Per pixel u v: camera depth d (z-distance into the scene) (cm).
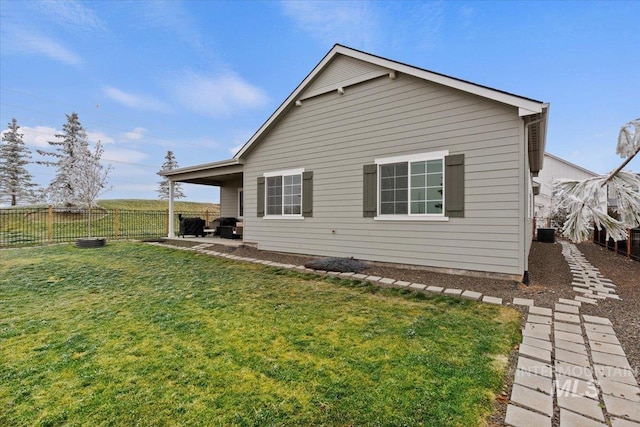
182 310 435
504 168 580
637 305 453
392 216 715
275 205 950
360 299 490
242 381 256
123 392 241
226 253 948
